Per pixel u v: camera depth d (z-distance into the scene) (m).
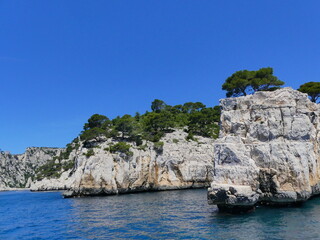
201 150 90.12
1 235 29.73
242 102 43.12
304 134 38.09
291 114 39.19
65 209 48.59
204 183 86.12
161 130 109.19
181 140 97.31
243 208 33.28
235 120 42.22
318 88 63.03
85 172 73.12
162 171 83.00
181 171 83.81
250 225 27.14
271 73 70.88
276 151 37.19
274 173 36.62
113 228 29.61
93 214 40.12
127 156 78.94
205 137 104.62
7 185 196.88
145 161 81.62
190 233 25.61
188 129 110.50
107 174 73.81
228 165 35.66
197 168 85.12
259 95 42.66
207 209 39.47
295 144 36.97
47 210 49.12
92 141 95.62
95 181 72.56
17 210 52.06
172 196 61.56
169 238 24.36
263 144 38.22
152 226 29.64
